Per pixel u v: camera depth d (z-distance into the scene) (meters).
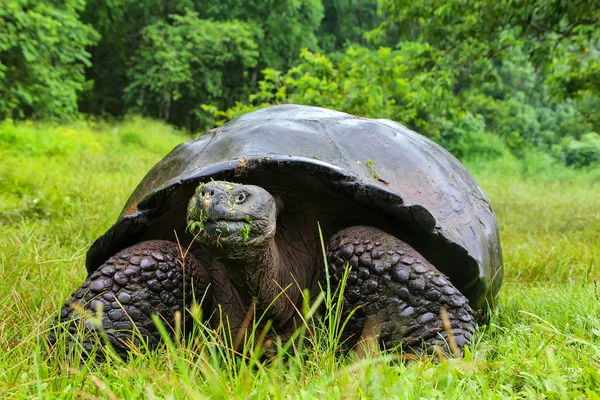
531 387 1.63
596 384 1.61
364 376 1.56
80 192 6.32
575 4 6.58
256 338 2.30
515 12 6.99
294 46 25.16
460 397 1.53
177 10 23.94
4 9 12.12
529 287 3.84
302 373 1.68
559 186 14.46
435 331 2.10
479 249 2.45
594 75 7.96
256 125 2.55
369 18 29.72
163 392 1.54
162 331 1.56
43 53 13.52
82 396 1.55
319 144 2.41
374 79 8.46
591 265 3.93
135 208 2.46
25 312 2.41
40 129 12.75
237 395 1.45
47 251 3.58
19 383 1.69
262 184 2.31
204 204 1.94
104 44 22.53
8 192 6.48
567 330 2.26
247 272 2.12
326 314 2.12
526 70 30.47
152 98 23.06
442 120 9.74
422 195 2.38
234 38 22.72
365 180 2.24
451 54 8.37
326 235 2.46
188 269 2.35
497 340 2.26
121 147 13.72
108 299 2.21
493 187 11.95
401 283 2.14
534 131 29.61
